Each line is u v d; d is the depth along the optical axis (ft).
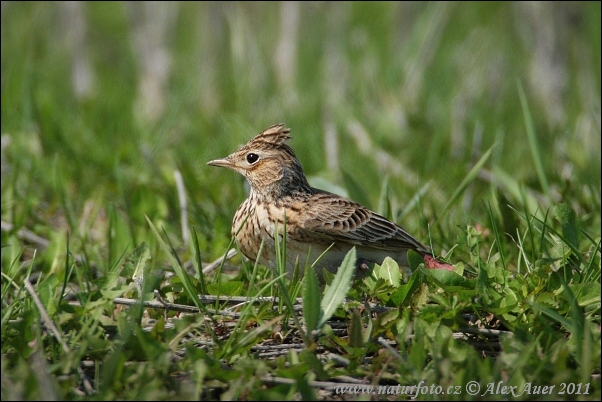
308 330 24.71
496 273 27.71
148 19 63.87
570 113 65.82
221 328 26.55
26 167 46.70
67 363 22.34
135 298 28.19
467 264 30.86
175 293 28.63
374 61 67.72
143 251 29.12
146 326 26.53
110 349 23.35
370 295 27.09
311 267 24.94
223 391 23.00
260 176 33.06
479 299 26.16
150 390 21.30
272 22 68.59
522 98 40.55
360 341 24.50
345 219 32.07
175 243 39.17
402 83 65.31
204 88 64.44
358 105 62.85
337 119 59.31
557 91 65.31
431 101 63.82
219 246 36.68
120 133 57.47
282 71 64.90
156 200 41.27
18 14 75.31
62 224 42.22
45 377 21.24
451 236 35.99
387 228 32.68
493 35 71.05
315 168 53.11
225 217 40.50
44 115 52.06
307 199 32.89
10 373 22.21
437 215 41.27
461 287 26.45
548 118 64.13
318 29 70.69
